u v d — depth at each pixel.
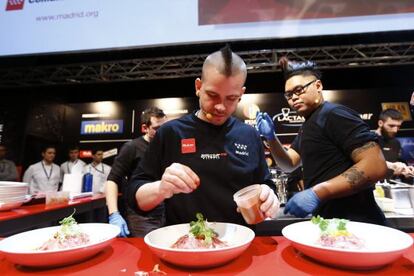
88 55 5.03
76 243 0.80
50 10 3.25
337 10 2.91
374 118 5.25
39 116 6.20
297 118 5.39
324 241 0.80
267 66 4.71
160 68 5.03
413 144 5.04
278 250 0.82
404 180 2.79
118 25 3.16
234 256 0.69
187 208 1.11
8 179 5.00
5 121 5.99
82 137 6.08
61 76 5.51
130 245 0.88
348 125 1.29
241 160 1.14
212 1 3.07
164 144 1.18
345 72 5.57
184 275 0.65
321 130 1.39
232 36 3.02
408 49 4.39
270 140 1.97
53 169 5.18
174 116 5.89
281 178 2.39
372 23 2.85
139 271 0.67
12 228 1.42
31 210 1.63
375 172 1.20
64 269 0.69
